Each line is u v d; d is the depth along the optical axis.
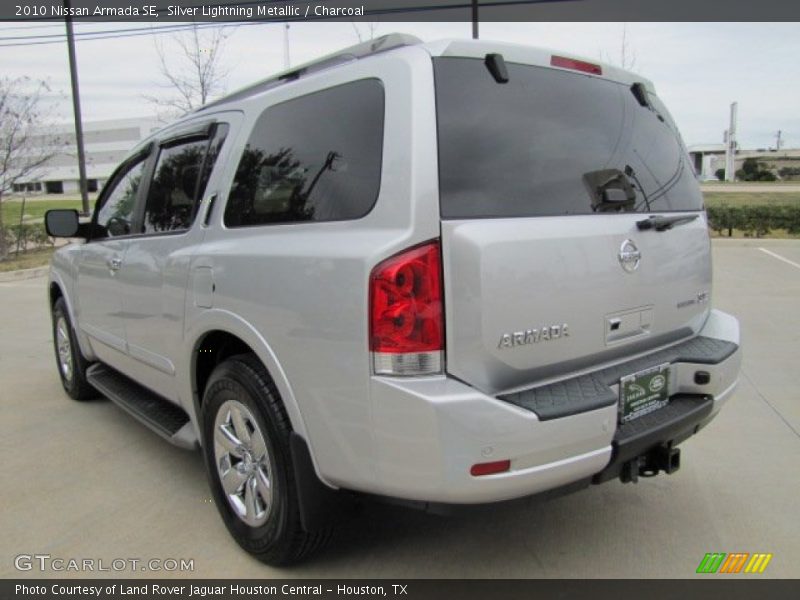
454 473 2.19
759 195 29.91
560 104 2.74
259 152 2.98
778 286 10.53
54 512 3.43
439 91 2.37
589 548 3.02
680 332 3.16
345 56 2.83
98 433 4.59
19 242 18.34
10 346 7.45
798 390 5.31
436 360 2.23
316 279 2.43
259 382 2.71
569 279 2.48
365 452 2.34
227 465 3.04
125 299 3.96
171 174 3.69
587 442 2.37
